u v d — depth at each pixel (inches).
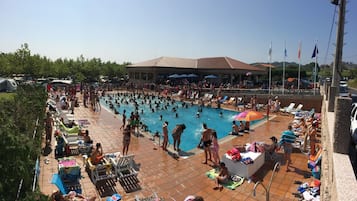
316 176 382.3
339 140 237.6
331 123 364.8
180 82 1887.3
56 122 681.0
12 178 160.9
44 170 407.8
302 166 439.2
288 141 422.0
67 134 558.6
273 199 329.7
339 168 198.8
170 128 864.3
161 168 432.5
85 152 499.2
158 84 1868.8
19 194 167.5
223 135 776.9
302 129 668.1
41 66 2121.1
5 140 162.1
